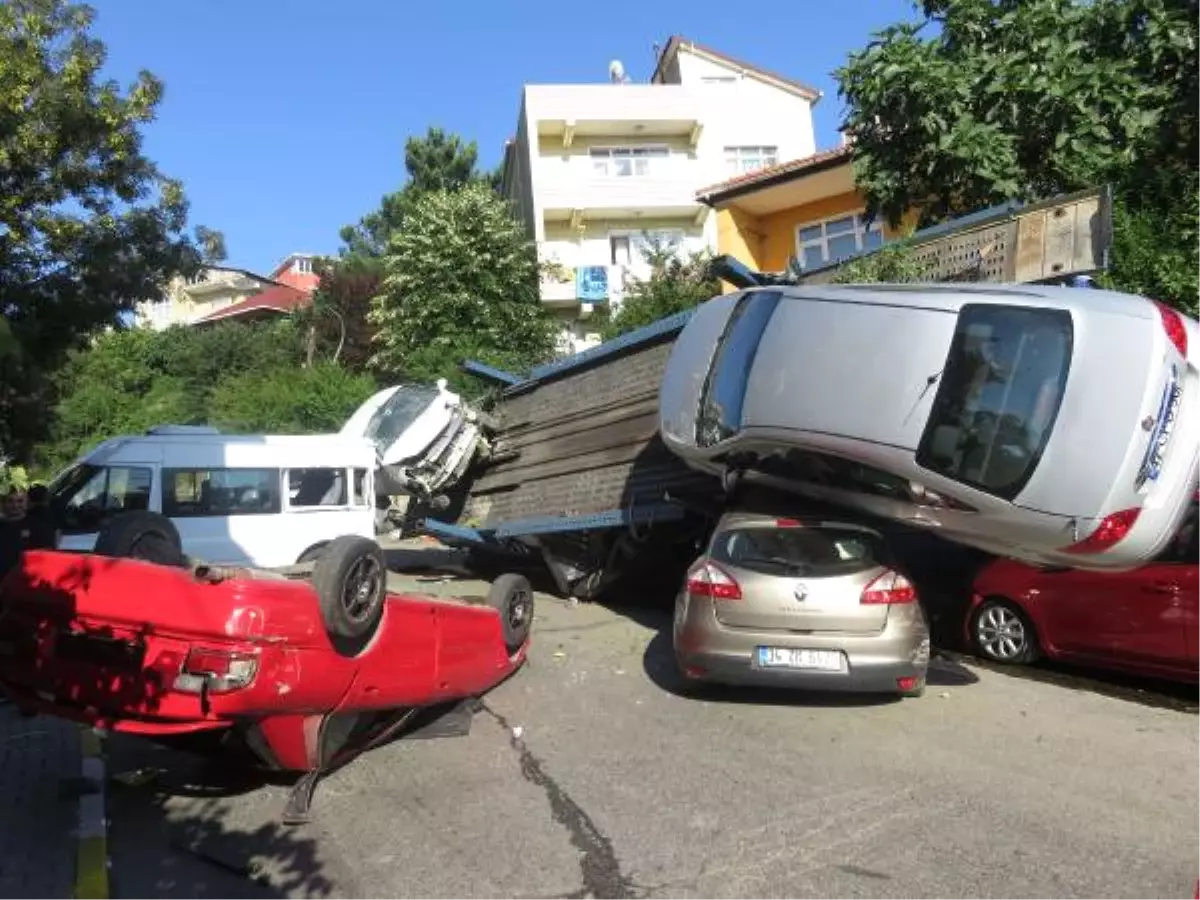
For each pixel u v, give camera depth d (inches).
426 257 1132.5
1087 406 248.4
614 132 1418.6
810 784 215.2
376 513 581.9
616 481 431.8
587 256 1407.5
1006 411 257.4
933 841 184.1
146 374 1515.7
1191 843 183.0
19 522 359.3
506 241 1173.1
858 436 277.7
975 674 313.1
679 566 433.7
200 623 179.8
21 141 593.3
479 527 529.3
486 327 1127.6
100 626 187.6
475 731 259.9
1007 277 397.7
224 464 514.9
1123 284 404.5
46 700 195.0
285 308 1919.3
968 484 261.1
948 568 354.9
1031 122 448.1
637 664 331.9
